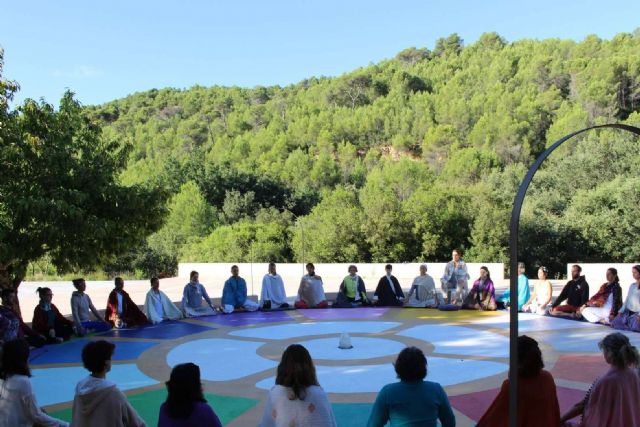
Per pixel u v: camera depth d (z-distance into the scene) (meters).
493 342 11.12
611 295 12.91
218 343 11.70
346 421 6.77
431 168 64.56
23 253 10.95
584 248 34.84
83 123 12.87
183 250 38.38
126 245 12.76
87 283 26.45
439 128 70.69
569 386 8.09
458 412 7.02
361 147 80.62
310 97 104.81
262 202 53.62
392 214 34.66
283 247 37.22
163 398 7.91
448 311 15.34
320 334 12.38
